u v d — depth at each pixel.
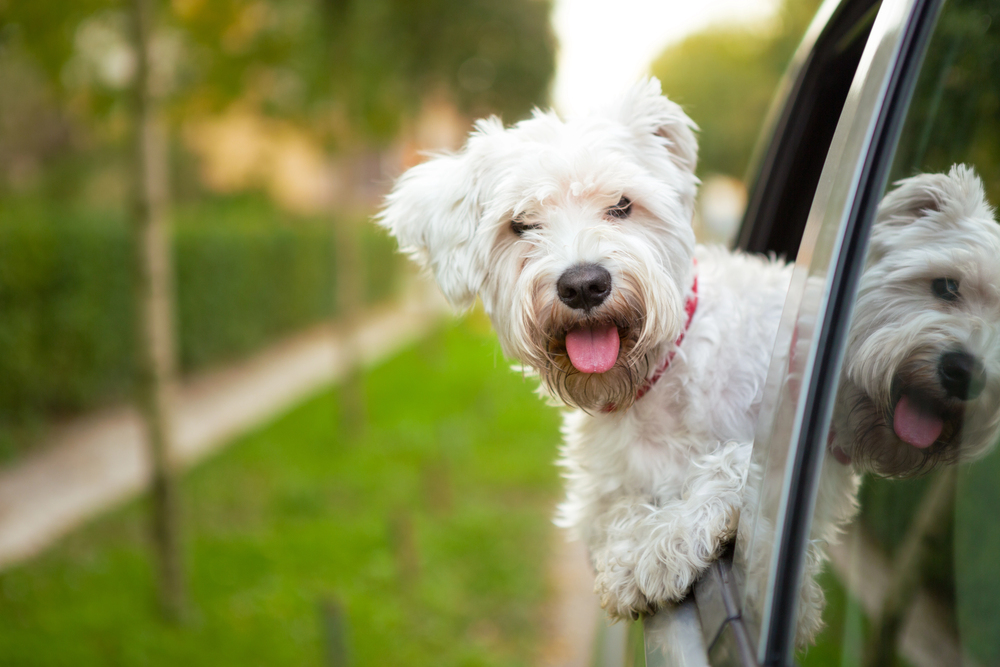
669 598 1.41
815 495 1.06
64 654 3.90
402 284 20.22
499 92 10.49
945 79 1.12
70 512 5.93
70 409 8.39
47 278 7.68
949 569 0.96
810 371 1.07
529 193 1.92
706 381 1.72
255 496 6.20
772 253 2.02
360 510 5.90
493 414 8.70
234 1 5.70
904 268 1.10
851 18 1.85
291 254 13.84
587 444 1.96
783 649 1.02
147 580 4.77
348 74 7.30
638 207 1.94
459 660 4.03
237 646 4.05
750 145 22.06
